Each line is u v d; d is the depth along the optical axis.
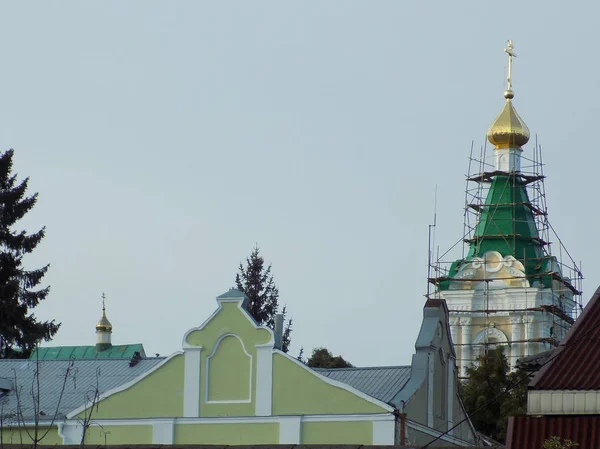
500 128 158.12
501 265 153.00
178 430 70.81
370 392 72.19
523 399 103.81
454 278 152.62
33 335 110.69
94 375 81.50
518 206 155.50
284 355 70.00
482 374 109.38
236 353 71.00
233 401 70.44
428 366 72.25
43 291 113.38
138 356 83.56
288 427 68.94
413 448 53.72
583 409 47.44
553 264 152.62
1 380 79.75
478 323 151.88
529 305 150.75
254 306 151.62
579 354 49.06
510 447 47.38
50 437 73.00
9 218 113.62
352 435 68.00
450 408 74.88
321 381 69.19
